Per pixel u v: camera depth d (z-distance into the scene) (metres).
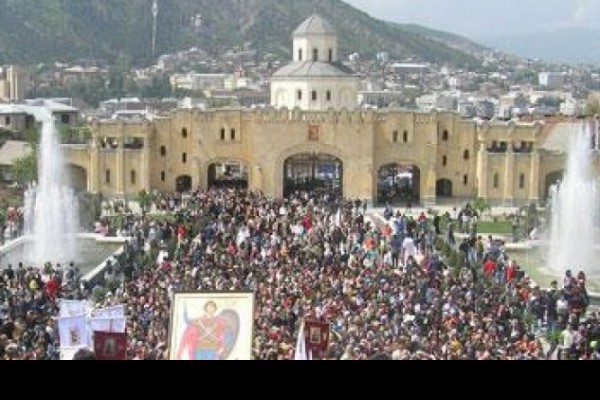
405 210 154.12
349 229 104.50
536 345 50.28
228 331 33.66
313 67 175.88
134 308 56.53
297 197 148.75
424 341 48.41
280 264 75.62
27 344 46.31
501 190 163.12
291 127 162.38
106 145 162.62
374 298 62.00
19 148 175.62
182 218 111.44
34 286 64.50
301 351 39.03
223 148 165.62
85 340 42.69
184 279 67.00
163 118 165.75
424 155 164.12
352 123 161.62
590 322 58.03
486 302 63.31
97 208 136.12
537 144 165.75
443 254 99.50
